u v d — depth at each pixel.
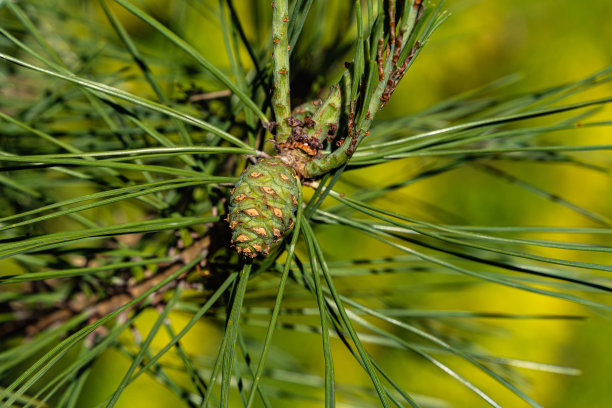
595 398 1.48
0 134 0.60
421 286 0.66
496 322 1.47
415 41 0.49
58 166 0.54
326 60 0.62
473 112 0.62
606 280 0.56
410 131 0.64
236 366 0.53
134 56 0.55
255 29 0.63
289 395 0.67
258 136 0.57
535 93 0.58
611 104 1.45
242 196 0.50
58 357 0.49
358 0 0.48
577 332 1.48
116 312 0.51
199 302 0.61
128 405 1.32
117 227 0.50
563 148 0.51
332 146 0.52
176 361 0.85
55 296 0.64
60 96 0.61
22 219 0.62
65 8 0.68
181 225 0.51
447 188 1.57
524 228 0.52
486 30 1.37
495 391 1.39
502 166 1.57
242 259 0.52
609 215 1.52
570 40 1.49
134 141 0.58
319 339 1.48
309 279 0.53
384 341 0.62
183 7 0.66
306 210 0.52
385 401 0.48
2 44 0.63
